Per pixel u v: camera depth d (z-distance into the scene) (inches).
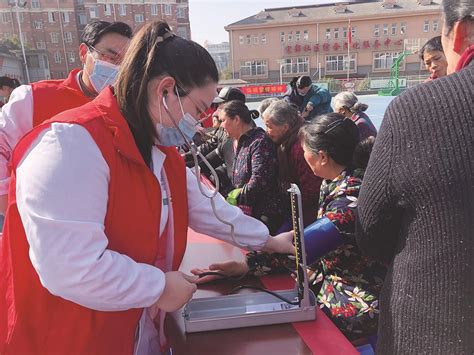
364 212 36.6
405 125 31.4
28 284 37.1
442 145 29.7
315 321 46.2
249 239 53.0
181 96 37.1
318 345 42.1
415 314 32.8
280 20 1828.2
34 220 32.1
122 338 39.6
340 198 60.0
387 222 35.3
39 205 32.0
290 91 217.6
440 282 30.9
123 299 34.3
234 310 47.1
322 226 57.1
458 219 29.5
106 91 39.4
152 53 36.2
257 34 1840.6
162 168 42.8
